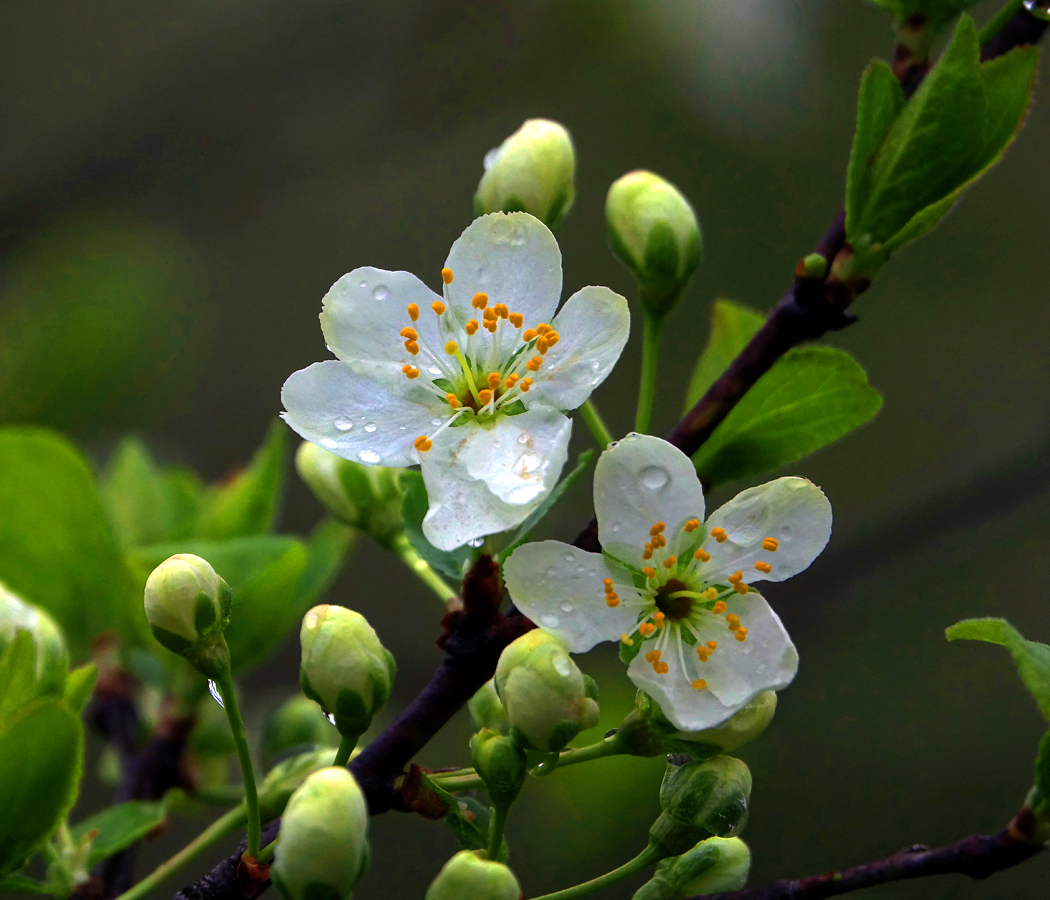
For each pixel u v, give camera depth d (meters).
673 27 0.71
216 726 0.64
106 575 0.65
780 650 0.58
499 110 0.81
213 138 0.83
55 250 0.81
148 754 0.64
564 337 0.59
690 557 0.59
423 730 0.59
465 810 0.59
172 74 0.85
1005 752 0.87
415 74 0.79
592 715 0.58
